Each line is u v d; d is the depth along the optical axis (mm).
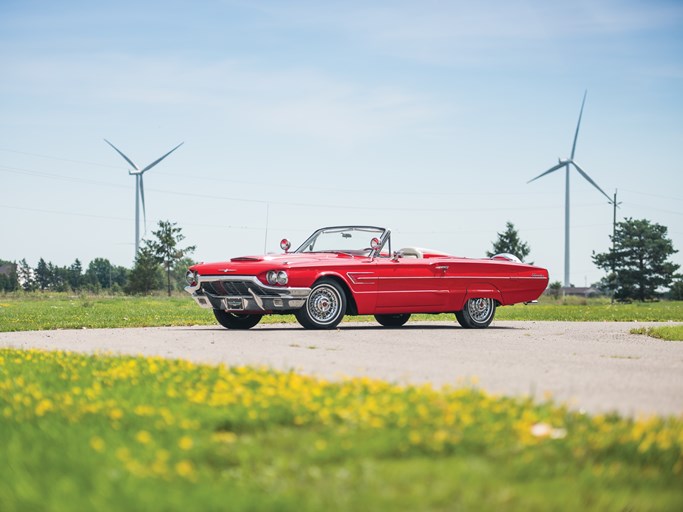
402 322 15125
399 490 3473
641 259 92500
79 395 5836
